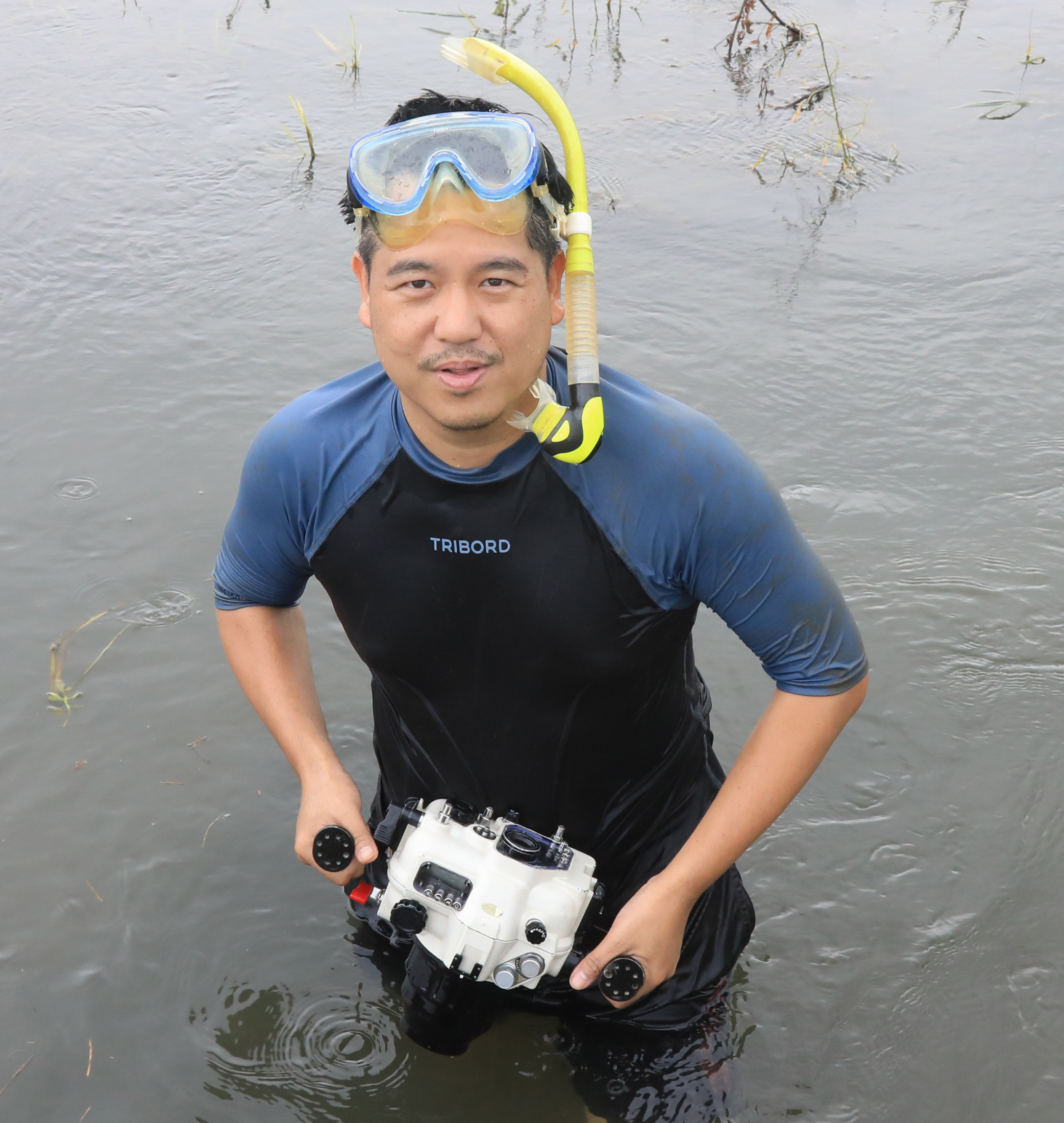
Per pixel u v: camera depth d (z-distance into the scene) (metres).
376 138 1.60
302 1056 2.29
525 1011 2.33
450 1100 2.22
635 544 1.84
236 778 2.86
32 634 3.22
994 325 4.66
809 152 6.00
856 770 2.96
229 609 2.19
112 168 5.65
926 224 5.37
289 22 7.43
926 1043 2.35
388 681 2.10
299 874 2.65
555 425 1.69
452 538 1.87
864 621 3.38
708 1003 2.24
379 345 1.70
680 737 2.18
